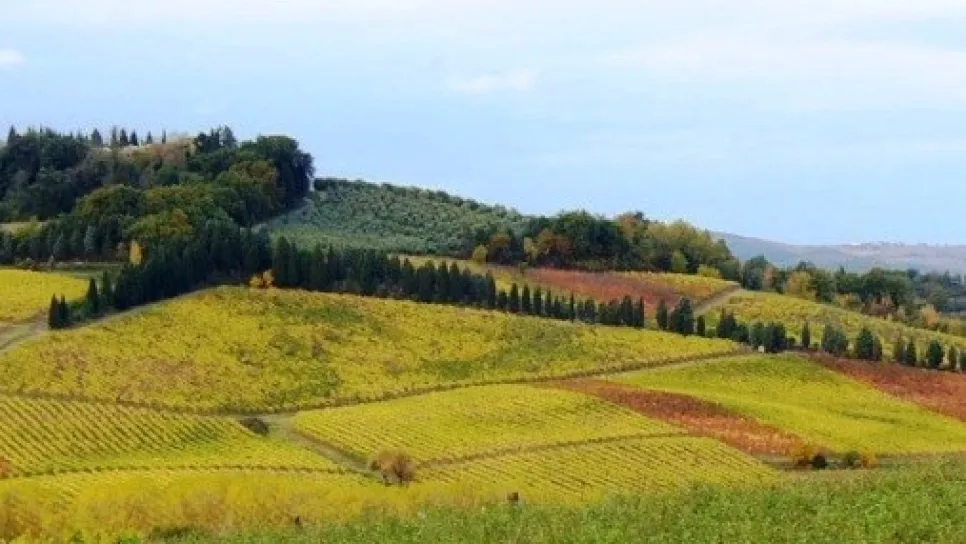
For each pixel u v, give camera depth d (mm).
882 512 48656
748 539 46125
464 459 104688
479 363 146750
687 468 101688
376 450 108312
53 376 126750
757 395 138250
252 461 104438
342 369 141625
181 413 122812
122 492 70812
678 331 167125
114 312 148875
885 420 128750
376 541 49781
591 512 52219
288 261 164625
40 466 101375
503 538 48500
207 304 153000
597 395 125625
